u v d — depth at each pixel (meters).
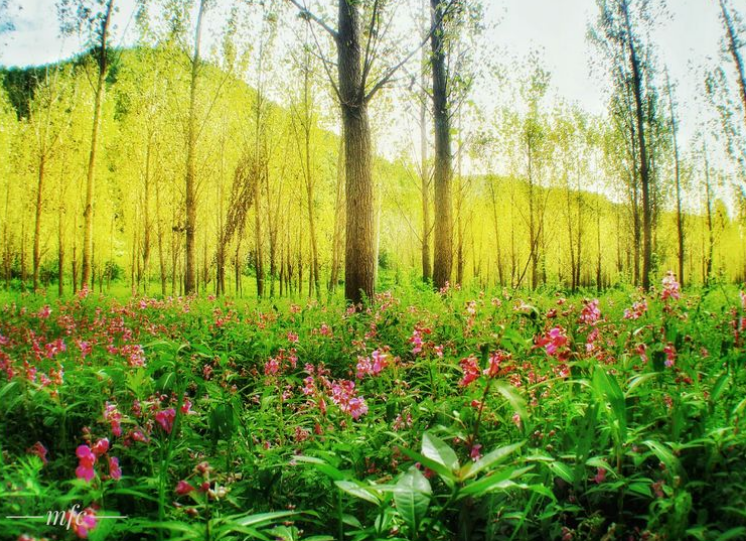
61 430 2.58
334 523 2.00
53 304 11.33
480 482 1.32
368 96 9.39
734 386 2.37
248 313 7.90
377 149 23.19
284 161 23.86
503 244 32.75
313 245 19.61
